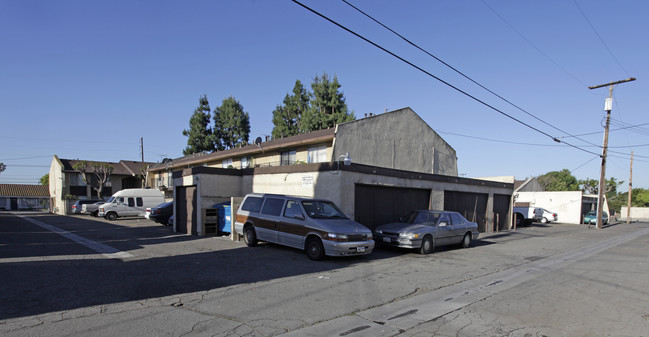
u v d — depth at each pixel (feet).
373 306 20.99
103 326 16.44
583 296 23.98
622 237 71.05
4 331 15.47
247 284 24.81
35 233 53.11
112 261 30.96
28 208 185.78
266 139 97.55
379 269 31.73
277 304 20.63
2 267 27.27
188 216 53.57
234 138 159.22
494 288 26.13
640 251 48.34
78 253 34.50
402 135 76.84
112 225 69.36
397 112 75.92
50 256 32.37
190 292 22.44
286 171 50.65
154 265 29.81
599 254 45.14
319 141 66.08
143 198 91.30
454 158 91.86
